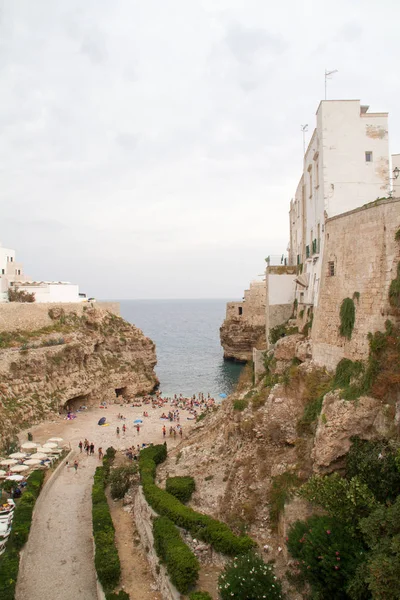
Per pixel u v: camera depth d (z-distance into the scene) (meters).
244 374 56.81
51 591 27.22
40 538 33.16
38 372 68.38
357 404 24.30
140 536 31.72
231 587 21.08
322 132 35.50
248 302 116.88
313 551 19.83
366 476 21.72
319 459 24.52
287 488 26.42
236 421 35.34
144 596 25.34
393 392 23.67
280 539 24.91
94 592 27.20
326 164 35.34
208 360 135.25
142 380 90.12
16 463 46.06
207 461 35.66
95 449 54.19
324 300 33.38
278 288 50.94
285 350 40.12
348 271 29.94
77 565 29.91
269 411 32.22
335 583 18.77
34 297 94.06
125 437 59.09
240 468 31.06
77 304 90.62
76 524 35.28
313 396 29.83
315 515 22.25
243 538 25.52
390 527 17.88
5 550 30.33
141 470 37.69
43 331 78.38
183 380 104.81
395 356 23.94
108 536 30.52
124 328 94.31
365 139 35.47
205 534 26.67
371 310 26.92
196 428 49.72
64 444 55.53
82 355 79.69
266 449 30.78
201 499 31.45
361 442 23.77
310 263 41.62
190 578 23.53
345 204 35.19
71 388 74.19
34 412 63.81
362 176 35.34
